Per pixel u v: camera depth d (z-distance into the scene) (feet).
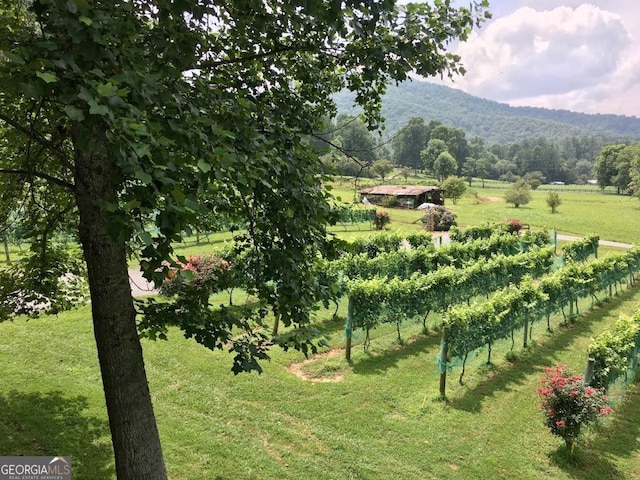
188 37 10.80
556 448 24.90
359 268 49.16
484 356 37.42
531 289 39.34
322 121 16.08
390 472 22.02
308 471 21.53
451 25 13.69
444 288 42.96
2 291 21.53
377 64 13.84
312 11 11.26
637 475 23.16
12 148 17.15
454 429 26.32
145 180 7.22
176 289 15.81
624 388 32.19
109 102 7.06
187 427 24.32
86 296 27.76
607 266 54.90
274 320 41.98
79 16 7.52
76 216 20.59
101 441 22.41
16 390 26.86
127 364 13.58
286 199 12.82
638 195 233.76
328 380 31.78
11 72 7.46
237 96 12.49
